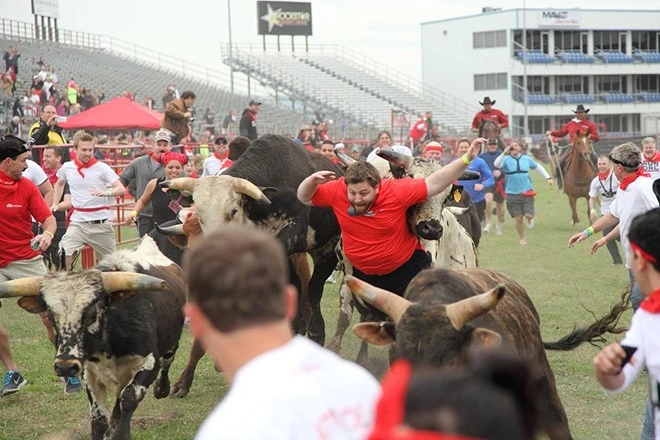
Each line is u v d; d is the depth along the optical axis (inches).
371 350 424.2
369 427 102.3
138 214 529.3
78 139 510.6
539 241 857.5
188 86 2502.5
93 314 275.6
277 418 98.6
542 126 3257.9
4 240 378.3
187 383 375.6
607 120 3309.5
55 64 2186.3
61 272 281.3
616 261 706.2
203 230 375.2
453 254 387.5
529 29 3260.3
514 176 821.9
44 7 2490.2
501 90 3284.9
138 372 290.4
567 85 3319.4
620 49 3373.5
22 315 551.8
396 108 2878.9
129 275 279.0
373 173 299.1
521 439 74.0
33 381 397.7
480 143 300.7
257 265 102.0
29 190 378.9
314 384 101.4
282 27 3312.0
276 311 103.0
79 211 510.6
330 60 3051.2
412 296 229.9
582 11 3307.1
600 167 703.1
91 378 290.7
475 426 73.2
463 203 491.5
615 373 166.4
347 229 311.1
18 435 326.0
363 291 220.1
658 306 164.4
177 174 488.4
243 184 374.9
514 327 240.5
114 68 2365.9
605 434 312.2
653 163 658.8
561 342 266.1
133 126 1220.5
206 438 98.0
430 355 201.9
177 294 323.6
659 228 163.0
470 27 3341.5
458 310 205.6
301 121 2482.8
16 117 1370.6
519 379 75.2
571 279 638.5
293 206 393.1
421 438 74.2
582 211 1167.6
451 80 3415.4
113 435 287.4
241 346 102.4
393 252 307.9
